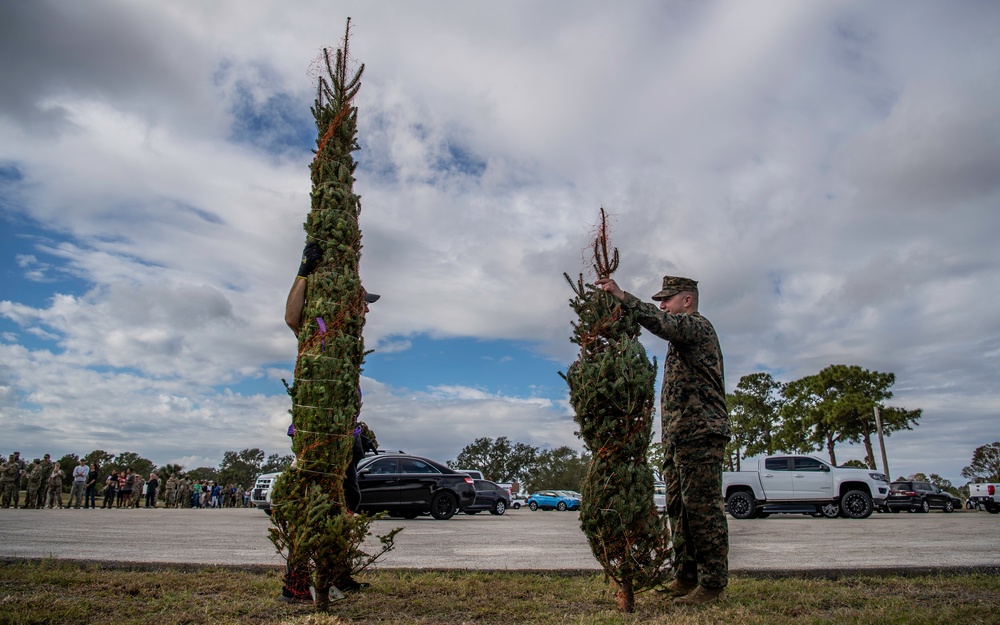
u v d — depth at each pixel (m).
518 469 94.62
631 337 3.77
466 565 5.59
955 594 4.30
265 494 15.50
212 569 4.94
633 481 3.56
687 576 4.07
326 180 3.97
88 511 16.62
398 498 13.98
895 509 31.33
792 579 4.85
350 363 3.65
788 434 40.41
